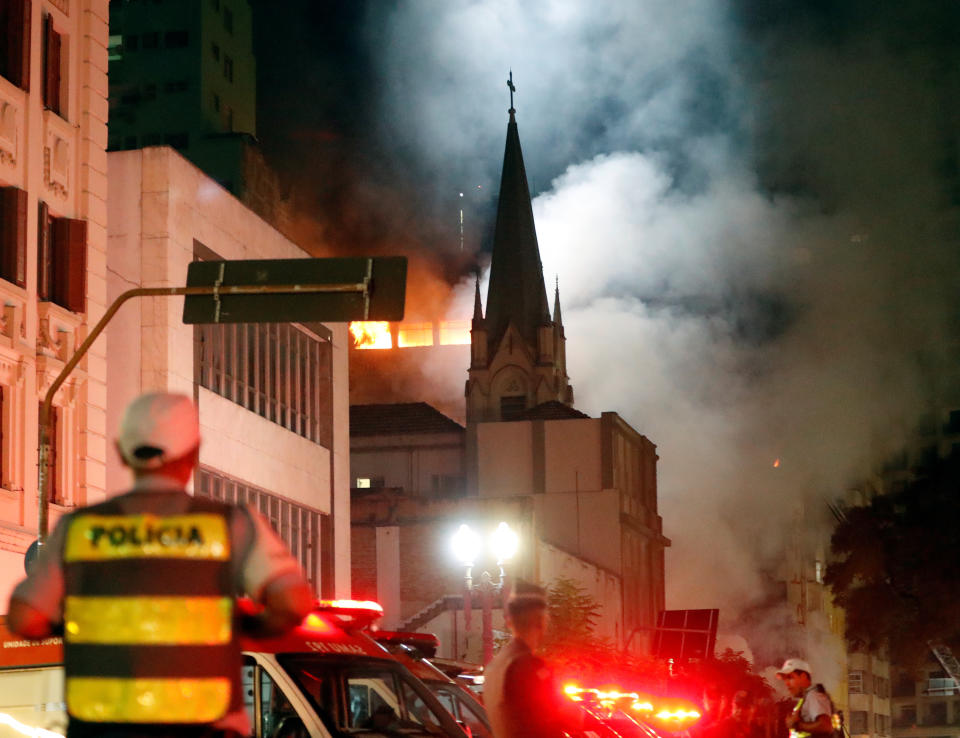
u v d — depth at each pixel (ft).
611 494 390.21
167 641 22.21
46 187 137.18
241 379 175.52
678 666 204.13
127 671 22.08
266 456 179.93
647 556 427.74
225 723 22.38
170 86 490.49
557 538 390.21
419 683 47.60
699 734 105.81
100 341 142.31
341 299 79.15
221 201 168.86
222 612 22.52
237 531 22.84
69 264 139.03
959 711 620.08
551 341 545.03
